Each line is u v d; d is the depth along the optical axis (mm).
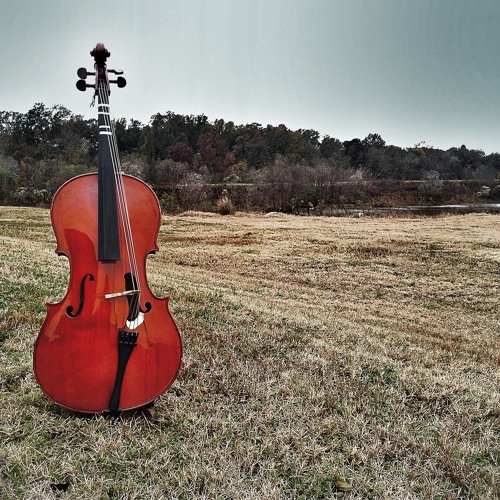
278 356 5035
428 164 67250
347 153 74312
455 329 8547
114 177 3127
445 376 4879
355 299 10805
